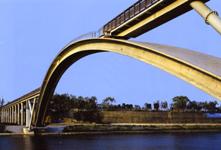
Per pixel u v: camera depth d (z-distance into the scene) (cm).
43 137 12756
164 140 11819
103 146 9219
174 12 4197
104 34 5659
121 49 4928
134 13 4778
